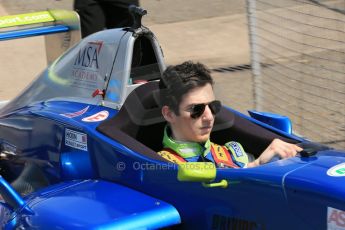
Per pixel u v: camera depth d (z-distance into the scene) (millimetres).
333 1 32156
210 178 8688
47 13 19266
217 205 9195
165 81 10086
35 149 12148
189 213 9562
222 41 29203
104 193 9969
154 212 9328
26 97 13648
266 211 8664
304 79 22891
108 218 9062
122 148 10203
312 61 24844
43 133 11867
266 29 27531
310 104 20516
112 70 11523
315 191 8125
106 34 12000
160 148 11031
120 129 10711
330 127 18641
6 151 13172
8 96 23031
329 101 20734
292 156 9570
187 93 9742
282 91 21844
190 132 9938
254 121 11789
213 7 34906
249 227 8906
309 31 27609
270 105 20594
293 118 19359
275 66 24422
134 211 9297
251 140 11352
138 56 11797
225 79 23688
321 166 8727
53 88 12906
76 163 11164
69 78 12562
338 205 7891
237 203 8961
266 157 9898
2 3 34969
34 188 12320
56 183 11586
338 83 22250
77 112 11594
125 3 19047
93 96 11852
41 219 9453
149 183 9906
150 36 11867
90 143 10750
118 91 11328
